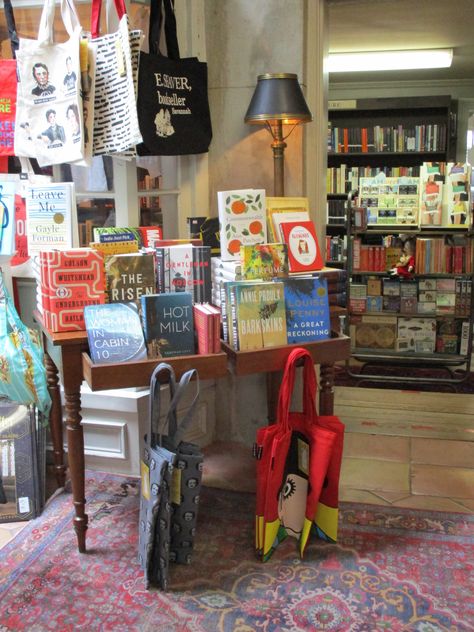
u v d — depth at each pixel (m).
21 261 2.75
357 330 4.97
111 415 2.62
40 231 2.36
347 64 5.91
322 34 2.75
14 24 2.41
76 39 2.14
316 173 2.82
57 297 2.02
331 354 2.20
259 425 3.02
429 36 5.04
